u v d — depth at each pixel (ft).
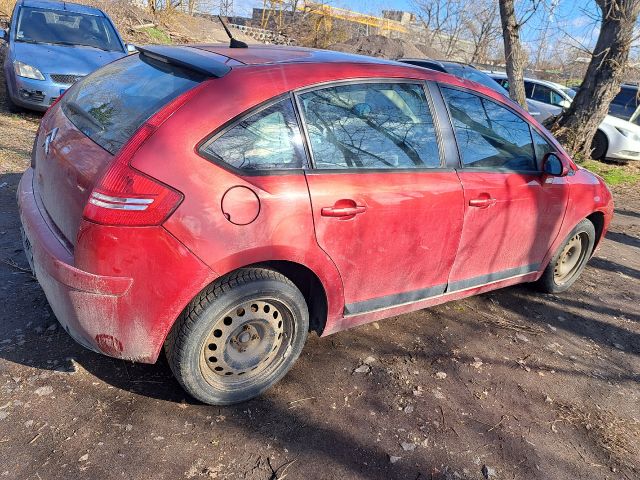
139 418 8.17
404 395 9.60
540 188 11.96
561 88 41.60
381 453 8.22
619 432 9.59
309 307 9.65
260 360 8.82
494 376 10.62
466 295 11.82
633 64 34.37
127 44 27.58
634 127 37.88
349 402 9.22
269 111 8.09
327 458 7.98
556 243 13.34
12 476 6.92
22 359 9.00
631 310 14.73
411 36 101.76
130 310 7.43
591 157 38.52
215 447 7.88
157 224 7.18
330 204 8.48
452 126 10.41
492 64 81.82
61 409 8.11
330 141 8.72
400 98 9.73
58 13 27.17
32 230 8.49
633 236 22.90
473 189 10.47
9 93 24.56
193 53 9.09
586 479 8.39
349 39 80.12
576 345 12.38
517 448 8.77
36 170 9.86
